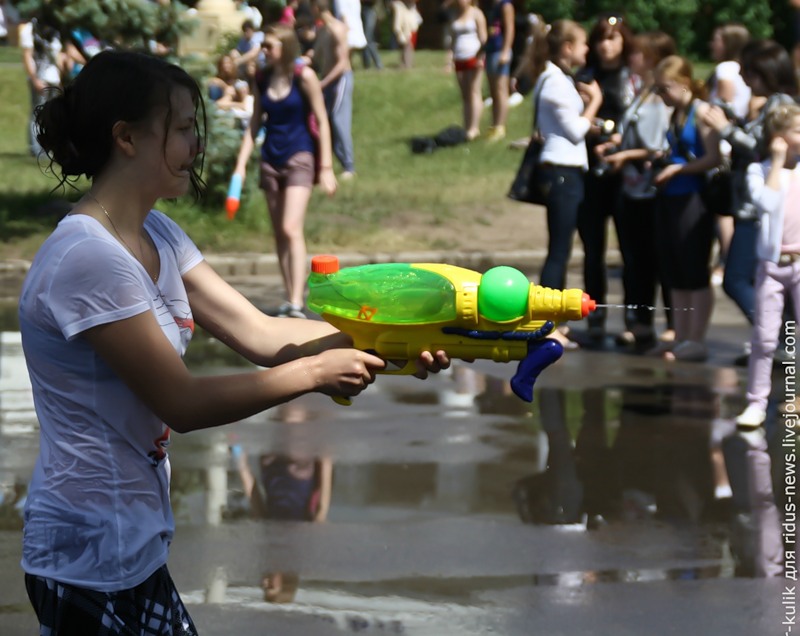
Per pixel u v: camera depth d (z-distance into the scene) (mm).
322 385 3443
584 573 6504
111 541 3393
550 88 11195
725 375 10703
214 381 3389
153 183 3443
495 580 6395
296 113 12047
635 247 11758
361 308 3555
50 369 3389
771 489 7816
